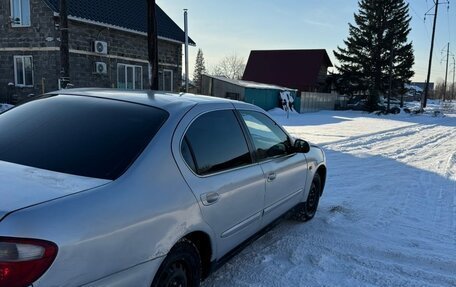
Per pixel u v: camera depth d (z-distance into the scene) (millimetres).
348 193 7258
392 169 9773
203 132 3260
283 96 34219
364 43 45781
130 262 2348
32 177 2367
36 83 20812
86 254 2088
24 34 20750
